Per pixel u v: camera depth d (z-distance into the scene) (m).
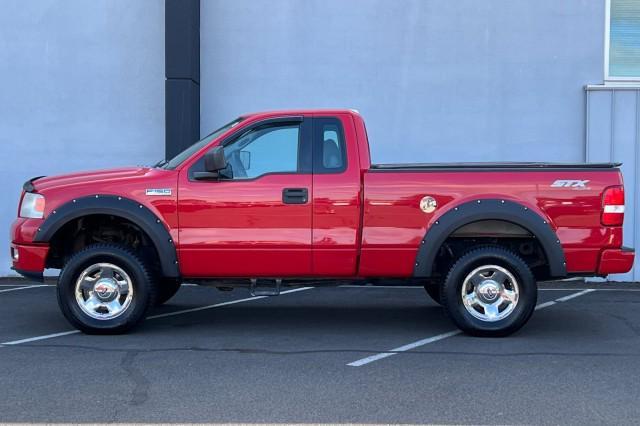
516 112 11.25
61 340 6.86
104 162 11.38
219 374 5.70
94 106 11.35
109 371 5.77
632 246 11.09
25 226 6.97
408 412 4.79
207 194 6.84
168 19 10.60
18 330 7.34
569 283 10.98
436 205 6.83
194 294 9.84
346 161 6.92
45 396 5.12
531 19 11.17
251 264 6.90
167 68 10.61
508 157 11.27
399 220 6.84
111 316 6.95
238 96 11.38
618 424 4.57
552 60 11.20
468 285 6.93
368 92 11.30
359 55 11.29
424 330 7.42
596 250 6.80
